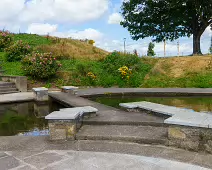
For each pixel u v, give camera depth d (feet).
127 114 18.58
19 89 39.11
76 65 52.75
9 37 63.10
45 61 44.75
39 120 21.30
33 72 43.96
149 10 67.67
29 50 56.08
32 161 10.96
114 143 13.43
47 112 24.89
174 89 38.68
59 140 13.97
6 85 39.17
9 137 14.82
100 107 22.61
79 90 39.47
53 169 10.02
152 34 71.00
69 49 63.67
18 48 54.13
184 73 49.88
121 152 12.02
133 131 14.62
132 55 57.93
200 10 63.21
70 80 46.50
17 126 19.35
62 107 27.25
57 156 11.55
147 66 54.65
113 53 58.23
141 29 70.44
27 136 15.01
